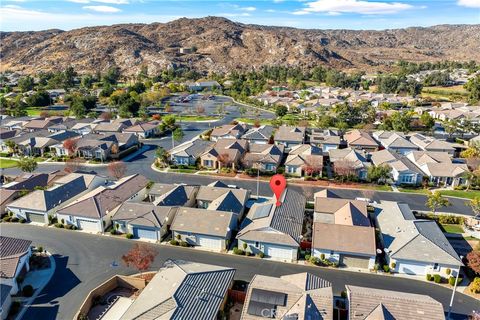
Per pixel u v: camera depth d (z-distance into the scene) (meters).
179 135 101.19
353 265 46.16
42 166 84.00
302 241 50.34
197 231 49.81
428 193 69.88
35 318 36.72
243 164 82.19
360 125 122.44
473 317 35.84
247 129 113.75
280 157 85.56
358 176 76.94
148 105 159.12
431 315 32.84
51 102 163.75
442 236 48.84
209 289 36.66
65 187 62.38
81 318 36.06
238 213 56.34
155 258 47.31
